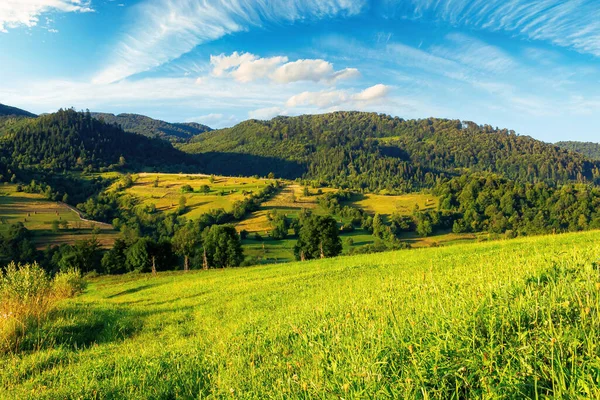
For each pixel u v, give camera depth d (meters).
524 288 4.39
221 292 21.25
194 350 7.81
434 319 4.03
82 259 64.38
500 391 2.51
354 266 24.66
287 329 7.40
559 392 2.22
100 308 17.38
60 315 13.63
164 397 5.30
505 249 19.06
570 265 5.47
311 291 15.23
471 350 3.08
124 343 10.65
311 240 58.44
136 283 37.56
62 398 5.72
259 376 4.68
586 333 2.76
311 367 4.25
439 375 2.93
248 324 9.95
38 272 15.41
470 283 6.40
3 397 6.16
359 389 3.02
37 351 9.34
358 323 5.53
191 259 69.12
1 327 10.40
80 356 8.90
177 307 17.61
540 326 3.15
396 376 3.04
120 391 5.73
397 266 20.11
